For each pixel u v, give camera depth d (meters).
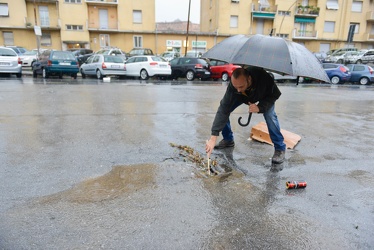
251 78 3.16
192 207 2.60
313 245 2.15
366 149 4.50
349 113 7.67
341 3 38.47
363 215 2.58
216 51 3.19
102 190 2.84
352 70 20.86
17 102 7.42
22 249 1.99
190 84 15.38
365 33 39.88
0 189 2.79
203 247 2.08
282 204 2.72
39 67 16.22
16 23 30.86
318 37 38.59
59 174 3.17
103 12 33.03
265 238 2.21
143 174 3.23
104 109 6.89
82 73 18.25
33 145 4.09
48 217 2.36
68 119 5.73
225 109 3.32
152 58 17.50
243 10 35.66
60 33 32.12
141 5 32.97
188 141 4.52
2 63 14.84
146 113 6.59
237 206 2.66
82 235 2.15
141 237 2.15
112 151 3.95
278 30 37.41
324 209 2.66
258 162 3.78
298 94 12.26
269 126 3.64
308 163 3.81
